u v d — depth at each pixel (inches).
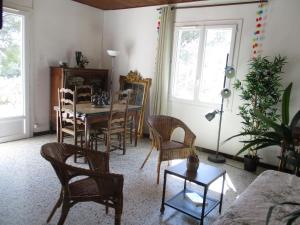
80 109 145.0
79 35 201.8
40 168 127.6
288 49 140.9
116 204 73.7
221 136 167.2
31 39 169.6
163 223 90.0
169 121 141.9
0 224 83.0
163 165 143.1
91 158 84.2
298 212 40.3
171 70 184.9
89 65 214.4
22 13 161.6
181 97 183.9
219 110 161.3
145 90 193.2
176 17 179.3
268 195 68.2
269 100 136.8
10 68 163.0
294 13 137.4
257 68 137.6
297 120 73.2
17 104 170.4
